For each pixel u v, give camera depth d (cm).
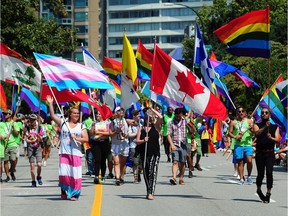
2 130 3162
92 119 3481
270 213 2108
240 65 8081
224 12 10581
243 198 2519
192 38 11625
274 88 3675
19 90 3294
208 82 3106
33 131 2947
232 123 3077
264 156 2383
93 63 3669
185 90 2516
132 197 2516
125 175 3653
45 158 4550
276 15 10194
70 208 2183
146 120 2469
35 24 7169
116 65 4256
